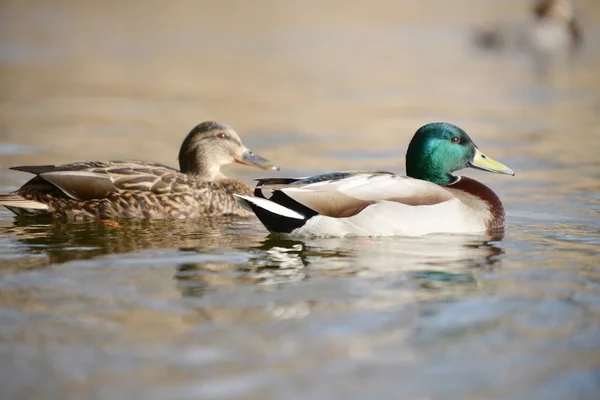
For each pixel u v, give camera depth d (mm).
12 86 30359
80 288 9828
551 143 21562
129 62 36562
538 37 43344
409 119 25141
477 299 9555
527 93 30547
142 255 11414
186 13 52062
